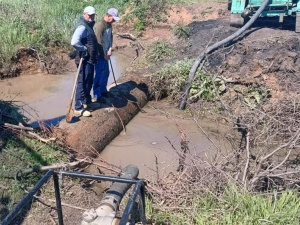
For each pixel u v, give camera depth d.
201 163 5.31
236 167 5.21
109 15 6.80
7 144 5.92
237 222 4.44
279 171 5.39
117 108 7.47
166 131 7.46
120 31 12.27
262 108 7.26
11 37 10.32
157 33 11.76
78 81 6.68
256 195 4.74
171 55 9.64
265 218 4.38
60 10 12.88
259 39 8.83
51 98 8.70
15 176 5.34
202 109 8.11
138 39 11.67
